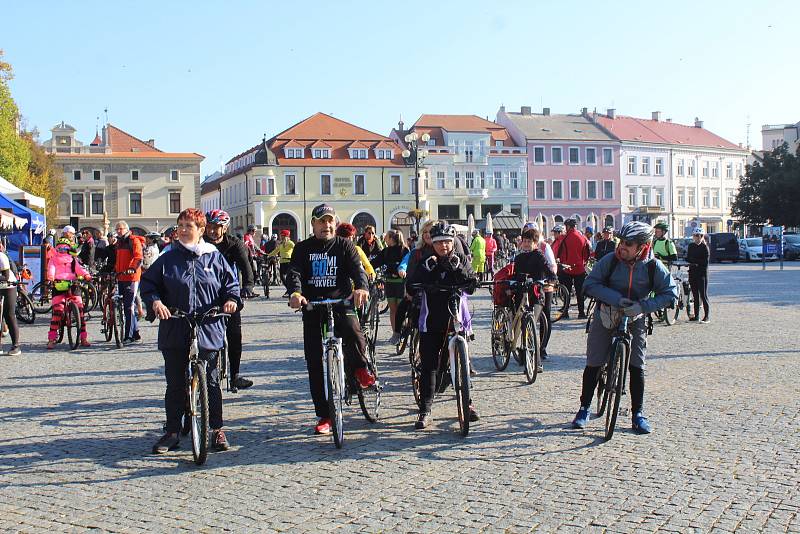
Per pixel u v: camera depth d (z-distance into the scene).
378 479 6.05
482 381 10.19
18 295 19.00
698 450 6.66
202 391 6.51
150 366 11.88
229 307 6.92
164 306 6.76
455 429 7.64
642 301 7.14
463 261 7.75
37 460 6.73
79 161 71.62
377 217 75.19
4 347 14.28
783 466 6.15
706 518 5.04
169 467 6.49
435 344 7.80
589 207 85.75
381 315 19.30
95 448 7.13
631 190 88.75
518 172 82.12
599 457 6.53
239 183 79.88
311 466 6.45
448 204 79.06
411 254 9.88
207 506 5.48
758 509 5.19
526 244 10.90
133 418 8.35
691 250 16.70
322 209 7.55
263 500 5.59
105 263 15.10
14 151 52.56
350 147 74.88
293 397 9.41
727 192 97.94
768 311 18.67
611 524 4.98
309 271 7.55
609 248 18.70
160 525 5.12
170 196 73.50
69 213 71.56
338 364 7.12
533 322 10.00
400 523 5.08
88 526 5.13
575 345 13.54
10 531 5.06
